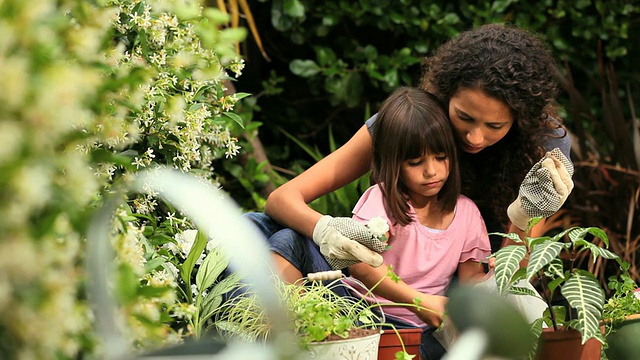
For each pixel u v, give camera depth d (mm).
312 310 1706
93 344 1036
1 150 811
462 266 2479
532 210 2197
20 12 879
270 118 4746
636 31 4809
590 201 3969
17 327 877
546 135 2512
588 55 4805
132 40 2176
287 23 4375
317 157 4211
